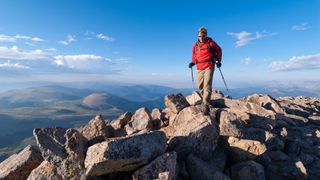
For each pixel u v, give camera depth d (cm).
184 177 1085
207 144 1200
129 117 1811
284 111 2205
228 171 1221
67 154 1023
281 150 1475
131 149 961
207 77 1644
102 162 902
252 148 1247
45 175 1035
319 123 2192
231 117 1431
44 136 1070
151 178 941
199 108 1586
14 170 1132
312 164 1418
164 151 1064
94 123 1400
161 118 1769
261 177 1150
